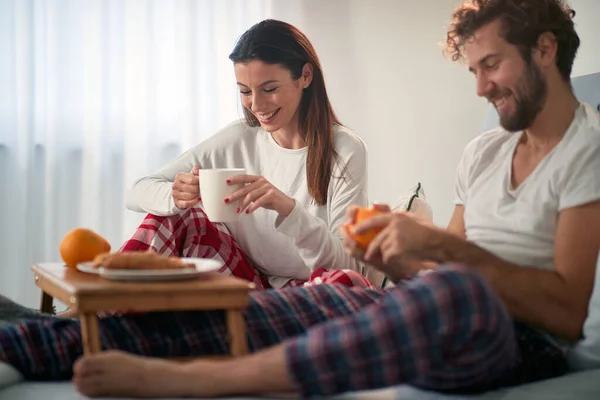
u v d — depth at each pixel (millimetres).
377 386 1250
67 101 3586
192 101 3635
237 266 2369
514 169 1746
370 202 3781
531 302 1523
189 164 2488
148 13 3602
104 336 1495
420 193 2287
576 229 1555
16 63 3549
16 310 1710
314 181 2338
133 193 2350
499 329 1300
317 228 2152
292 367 1243
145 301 1367
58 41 3568
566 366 1589
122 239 3633
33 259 3586
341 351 1231
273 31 2289
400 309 1235
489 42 1645
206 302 1398
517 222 1664
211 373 1288
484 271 1512
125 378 1290
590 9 2623
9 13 3533
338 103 3758
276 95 2281
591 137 1603
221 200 1968
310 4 3717
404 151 3771
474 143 1878
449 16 3691
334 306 1623
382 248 1522
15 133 3561
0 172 3559
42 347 1489
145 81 3615
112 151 3623
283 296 1619
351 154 2348
